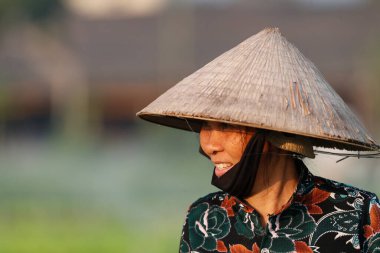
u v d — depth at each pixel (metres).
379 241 5.98
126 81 76.00
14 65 79.31
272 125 5.71
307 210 6.05
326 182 6.15
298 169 6.19
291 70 6.02
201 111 5.79
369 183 29.73
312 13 78.81
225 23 79.25
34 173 42.81
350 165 28.86
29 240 22.17
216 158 6.02
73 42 80.69
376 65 56.75
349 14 77.25
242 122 5.71
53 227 24.94
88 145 68.88
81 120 75.69
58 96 77.12
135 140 71.25
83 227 24.98
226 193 6.34
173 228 23.45
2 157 58.09
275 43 6.14
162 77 75.56
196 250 6.29
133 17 83.00
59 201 32.19
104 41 80.38
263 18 79.06
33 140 78.06
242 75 5.96
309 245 5.99
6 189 35.75
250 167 5.90
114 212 28.80
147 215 27.84
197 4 81.06
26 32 82.25
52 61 79.06
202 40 77.69
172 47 76.56
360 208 6.04
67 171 44.22
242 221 6.17
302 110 5.84
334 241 5.97
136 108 76.38
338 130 5.86
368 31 73.62
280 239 6.03
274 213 6.04
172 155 43.38
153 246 20.31
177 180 36.91
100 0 95.31
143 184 37.00
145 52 77.94
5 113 75.88
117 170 43.81
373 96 56.19
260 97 5.84
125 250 20.05
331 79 71.75
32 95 77.94
